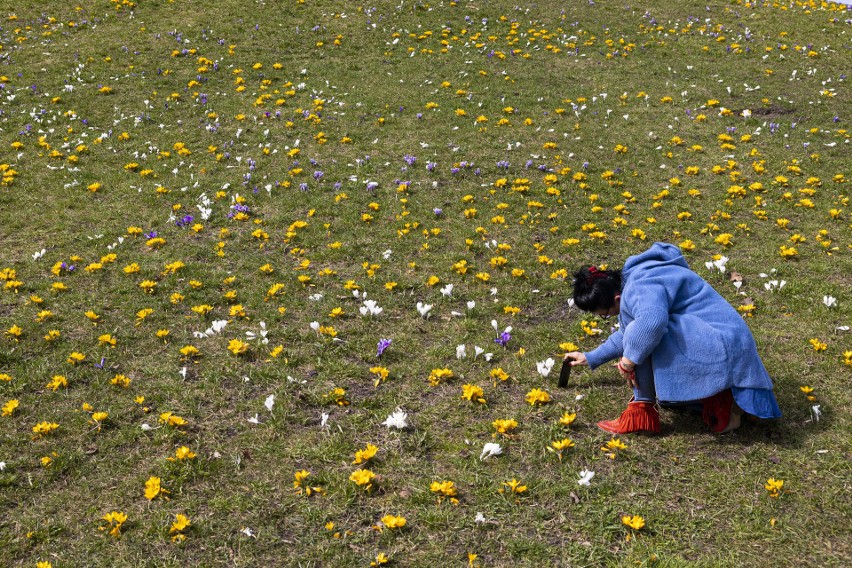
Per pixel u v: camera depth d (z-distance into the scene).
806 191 8.80
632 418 4.62
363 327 5.99
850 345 5.67
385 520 3.82
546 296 6.64
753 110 12.26
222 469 4.33
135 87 12.54
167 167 9.50
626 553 3.76
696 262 7.27
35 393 5.00
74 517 3.96
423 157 9.97
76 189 8.77
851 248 7.51
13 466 4.30
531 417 4.87
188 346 5.45
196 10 16.98
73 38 14.97
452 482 4.12
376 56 14.68
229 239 7.64
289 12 17.05
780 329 5.96
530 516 4.00
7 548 3.74
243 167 9.59
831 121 11.79
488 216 8.32
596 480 4.27
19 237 7.52
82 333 5.77
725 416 4.53
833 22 17.78
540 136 10.86
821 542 3.81
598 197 8.85
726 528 3.92
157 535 3.83
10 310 6.04
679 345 4.40
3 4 16.64
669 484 4.25
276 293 6.46
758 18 18.02
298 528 3.90
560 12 17.95
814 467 4.34
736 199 8.84
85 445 4.52
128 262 7.02
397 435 4.66
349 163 9.73
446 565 3.68
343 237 7.69
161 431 4.63
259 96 12.34
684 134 11.03
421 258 7.28
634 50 15.46
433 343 5.80
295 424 4.77
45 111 11.27
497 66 14.27
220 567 3.65
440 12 17.42
